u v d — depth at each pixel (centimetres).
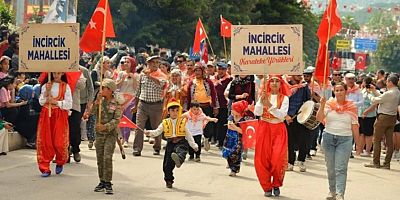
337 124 1588
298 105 2167
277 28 1670
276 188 1680
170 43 6806
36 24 1772
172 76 2509
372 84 2870
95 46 1889
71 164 2059
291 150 2202
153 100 2372
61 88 1830
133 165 2117
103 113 1639
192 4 6800
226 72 2678
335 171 1595
